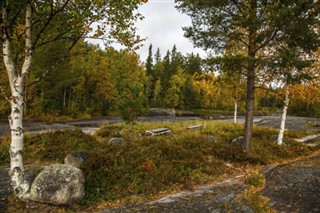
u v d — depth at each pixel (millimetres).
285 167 10500
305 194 7277
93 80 43250
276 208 6410
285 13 9898
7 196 6840
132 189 8070
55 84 31078
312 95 16422
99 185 7953
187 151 12188
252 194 7398
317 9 10875
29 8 6648
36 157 10836
